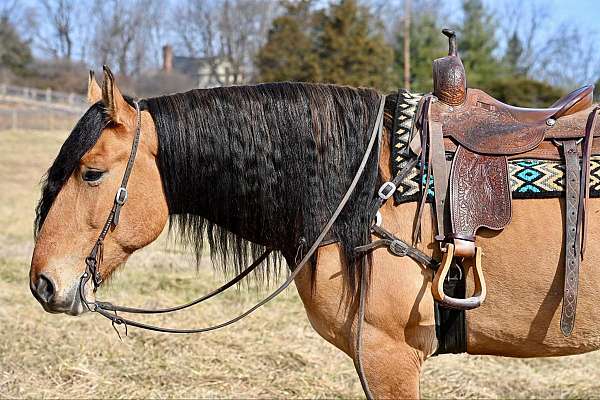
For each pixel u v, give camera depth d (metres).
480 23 24.31
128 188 2.08
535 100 18.64
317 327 2.23
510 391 3.76
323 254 2.13
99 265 2.09
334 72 18.25
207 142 2.17
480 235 2.02
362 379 2.11
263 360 4.11
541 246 2.00
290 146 2.17
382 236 2.05
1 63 37.38
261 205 2.19
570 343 2.08
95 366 3.94
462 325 2.10
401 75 20.81
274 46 19.25
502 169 2.02
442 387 3.77
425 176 2.06
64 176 2.04
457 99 2.14
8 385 3.62
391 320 2.06
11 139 20.67
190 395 3.61
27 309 4.91
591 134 2.03
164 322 4.71
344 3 18.72
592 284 2.00
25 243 7.58
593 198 1.99
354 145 2.17
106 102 2.00
